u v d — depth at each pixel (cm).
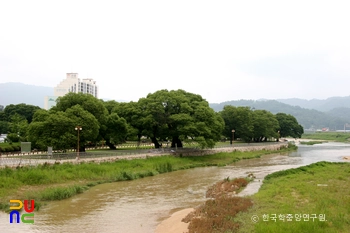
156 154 6381
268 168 6034
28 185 3759
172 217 2736
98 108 6056
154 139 7431
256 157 8338
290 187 3625
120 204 3281
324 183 3888
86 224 2614
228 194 3566
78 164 4741
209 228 2214
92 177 4472
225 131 10769
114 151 6550
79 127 5034
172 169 5678
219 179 4769
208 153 7719
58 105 5878
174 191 3925
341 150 11244
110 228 2517
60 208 3100
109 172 4772
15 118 8294
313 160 7656
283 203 2847
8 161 4325
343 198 2989
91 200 3447
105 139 6681
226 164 6650
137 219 2762
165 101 7144
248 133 10756
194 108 7519
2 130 9450
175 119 6850
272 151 10012
